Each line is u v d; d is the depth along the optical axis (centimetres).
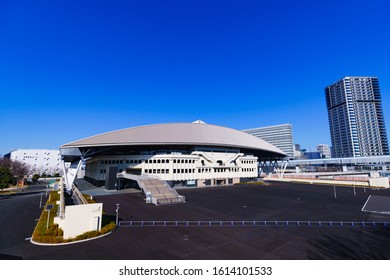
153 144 5809
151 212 2825
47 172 13938
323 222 2353
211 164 6462
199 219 2473
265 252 1534
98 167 5872
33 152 14025
